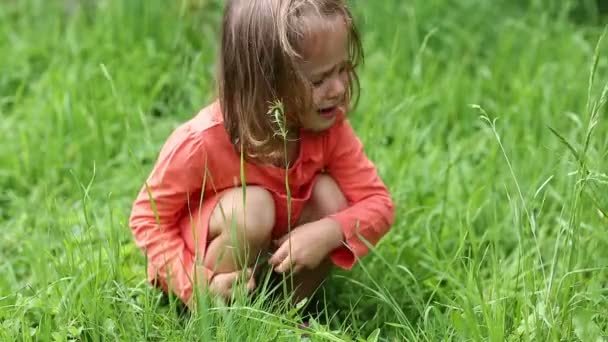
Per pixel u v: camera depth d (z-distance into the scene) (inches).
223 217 127.0
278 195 135.6
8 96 220.2
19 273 155.4
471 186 174.9
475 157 193.0
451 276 145.7
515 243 163.5
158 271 136.1
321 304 145.4
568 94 209.8
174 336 126.3
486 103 215.0
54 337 125.6
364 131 185.8
